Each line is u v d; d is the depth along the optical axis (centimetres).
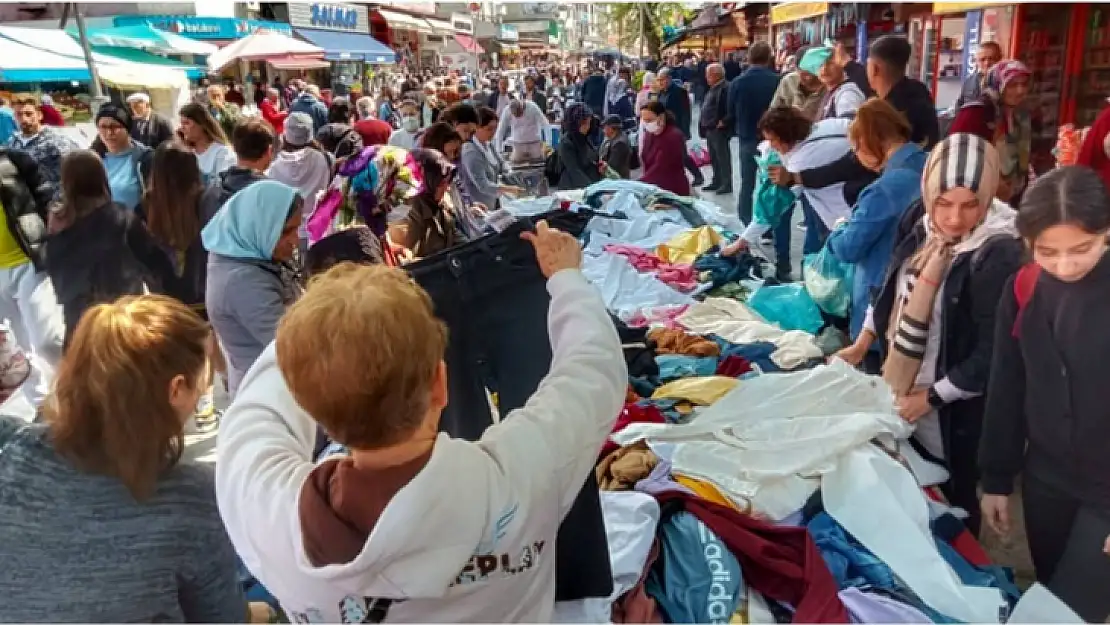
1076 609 211
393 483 116
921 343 260
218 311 284
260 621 200
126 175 530
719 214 654
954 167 239
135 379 145
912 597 215
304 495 120
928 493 272
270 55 1498
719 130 1016
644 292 479
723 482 248
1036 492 212
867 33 1070
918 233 276
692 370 348
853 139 341
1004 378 214
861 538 230
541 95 1705
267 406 140
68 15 1484
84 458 147
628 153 878
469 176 598
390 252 340
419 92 1554
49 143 574
